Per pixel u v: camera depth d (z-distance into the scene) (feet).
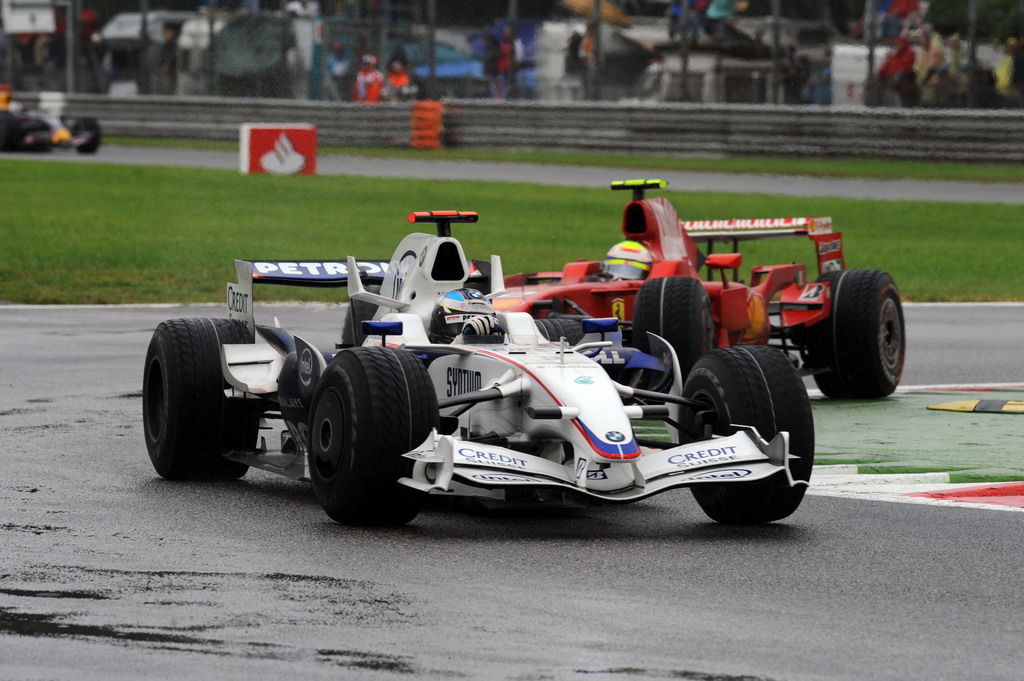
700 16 448.24
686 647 58.85
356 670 55.52
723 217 282.15
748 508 81.61
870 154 389.39
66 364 149.59
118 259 243.40
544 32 477.36
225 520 83.15
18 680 54.29
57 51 570.46
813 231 145.89
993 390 142.92
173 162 425.28
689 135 410.31
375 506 78.84
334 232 280.10
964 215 311.68
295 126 391.86
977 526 82.84
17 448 106.63
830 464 102.53
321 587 67.62
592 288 129.29
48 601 64.90
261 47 515.50
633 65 463.83
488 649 58.23
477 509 86.22
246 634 60.03
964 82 410.52
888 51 419.33
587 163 405.18
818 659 57.62
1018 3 408.87
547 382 79.36
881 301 137.08
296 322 184.34
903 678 55.52
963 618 63.93
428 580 69.05
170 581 68.59
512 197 335.06
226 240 268.41
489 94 490.90
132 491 92.38
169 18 544.21
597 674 55.31
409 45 506.89
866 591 68.23
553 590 67.51
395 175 383.65
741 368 83.25
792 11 441.68
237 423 97.14
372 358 79.30
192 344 96.12
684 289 121.19
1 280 218.79
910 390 144.25
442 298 90.99
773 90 442.09
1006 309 209.36
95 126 461.78
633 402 98.73
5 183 365.20
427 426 78.38
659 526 83.10
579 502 79.30
